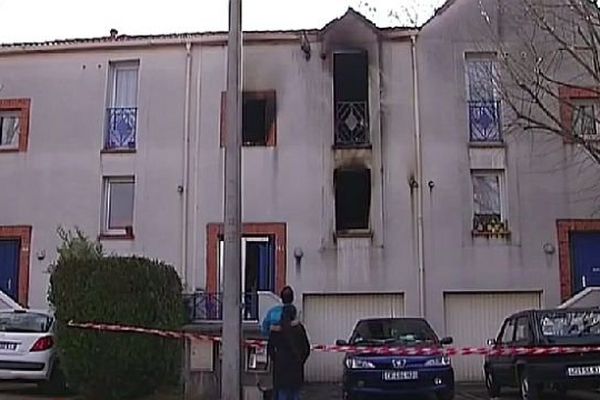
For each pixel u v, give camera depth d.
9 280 21.80
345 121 21.69
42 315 15.98
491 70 20.84
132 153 21.78
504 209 21.12
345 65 22.03
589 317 14.52
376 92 21.59
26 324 15.71
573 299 19.86
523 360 14.35
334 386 19.66
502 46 20.58
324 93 21.67
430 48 21.75
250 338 18.88
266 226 21.11
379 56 21.78
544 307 20.50
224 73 21.98
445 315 20.66
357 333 16.11
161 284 14.65
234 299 11.69
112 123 22.22
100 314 13.94
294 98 21.66
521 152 21.14
